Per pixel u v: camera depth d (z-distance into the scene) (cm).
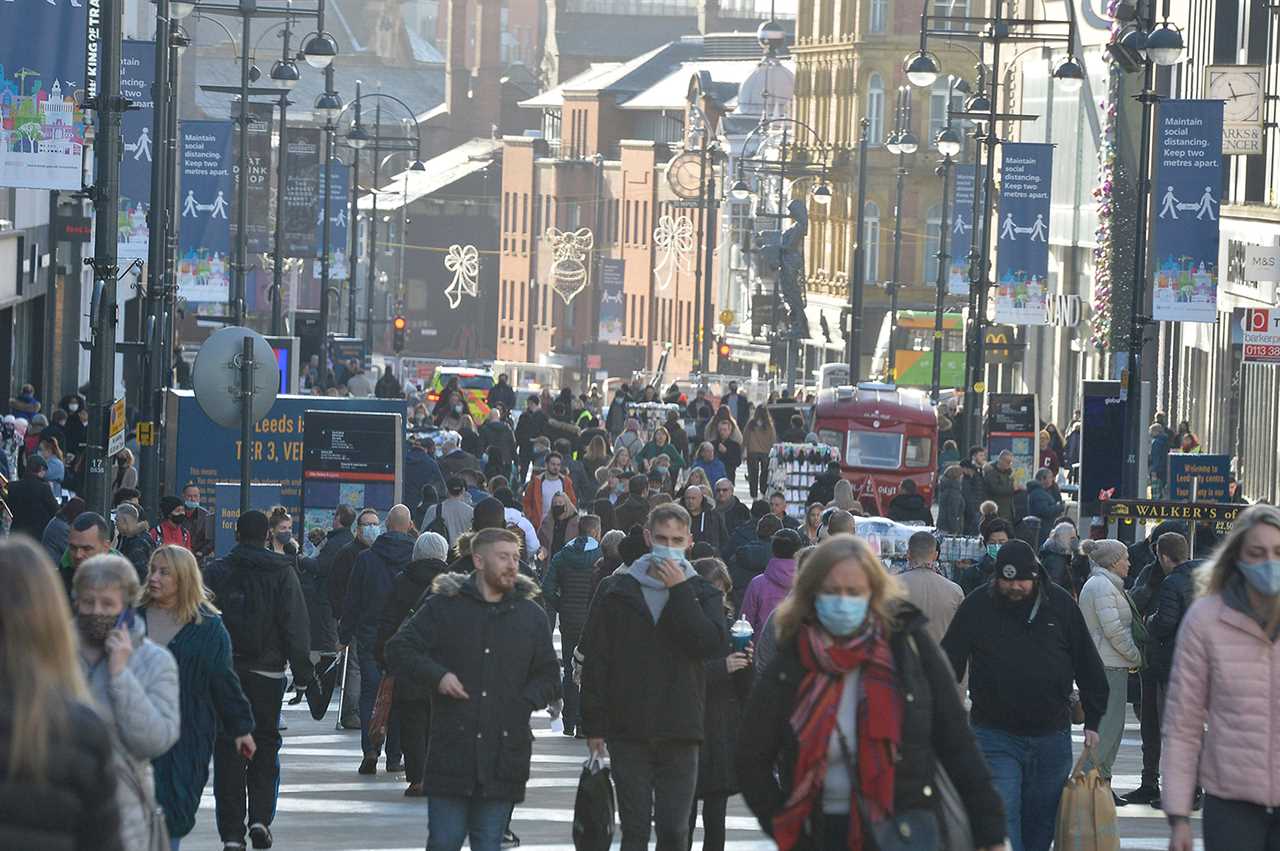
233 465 9000
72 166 6512
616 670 3294
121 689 2450
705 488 8144
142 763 2508
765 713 2270
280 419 8994
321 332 18538
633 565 3328
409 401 18088
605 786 3325
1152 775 5078
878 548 8194
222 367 7406
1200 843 4478
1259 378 15175
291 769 5391
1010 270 13262
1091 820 3556
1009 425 13550
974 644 3559
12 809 1658
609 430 17700
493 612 3284
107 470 6425
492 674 3269
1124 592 4691
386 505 8550
